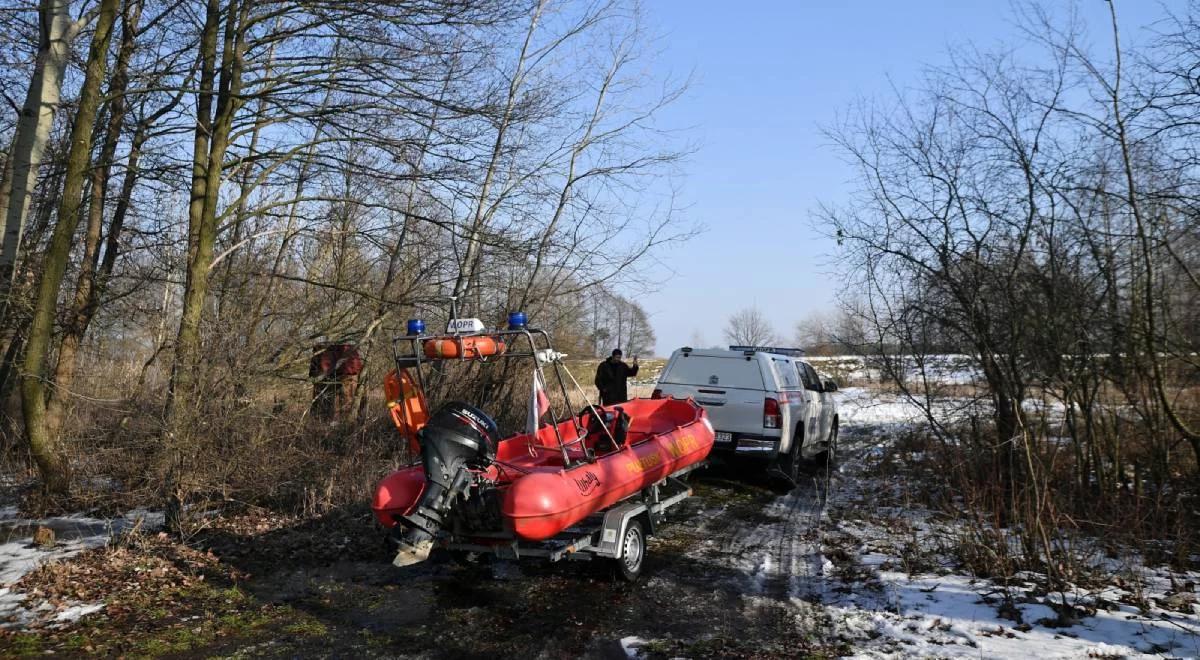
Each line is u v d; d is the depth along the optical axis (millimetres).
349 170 10203
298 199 9820
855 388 23047
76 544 7422
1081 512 7727
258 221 11344
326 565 7062
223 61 9289
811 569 7133
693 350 11312
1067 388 7805
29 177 8914
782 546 7930
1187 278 7801
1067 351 7805
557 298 13938
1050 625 5469
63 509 8586
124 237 12875
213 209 8727
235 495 8750
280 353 9562
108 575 6531
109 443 8914
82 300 11211
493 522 6211
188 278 8469
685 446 8289
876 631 5527
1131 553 7016
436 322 12250
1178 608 5738
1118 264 7762
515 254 11820
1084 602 5828
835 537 8234
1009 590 6211
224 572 6793
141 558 6988
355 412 11586
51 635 5324
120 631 5434
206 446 7934
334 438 10680
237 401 8305
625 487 6895
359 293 10484
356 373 11500
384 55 9977
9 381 10859
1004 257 8133
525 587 6539
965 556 6961
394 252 11742
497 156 11445
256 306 9930
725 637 5438
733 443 10656
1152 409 8242
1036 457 7500
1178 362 7945
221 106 9133
